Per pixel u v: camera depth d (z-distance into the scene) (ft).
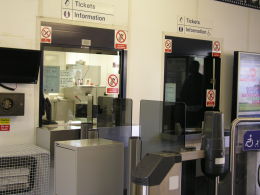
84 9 13.58
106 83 14.80
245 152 8.14
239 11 18.89
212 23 17.74
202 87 17.72
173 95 16.56
